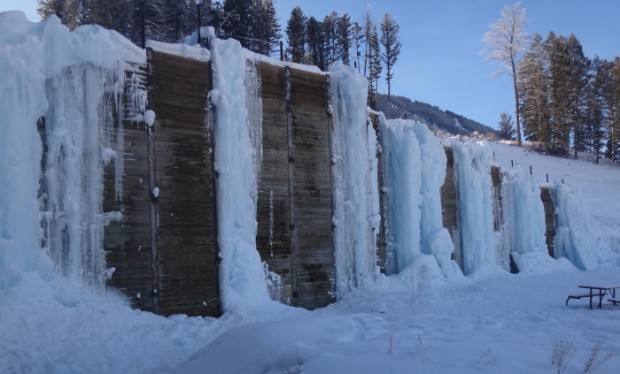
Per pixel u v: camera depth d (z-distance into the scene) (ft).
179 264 42.32
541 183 106.63
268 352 22.79
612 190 147.95
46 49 37.52
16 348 29.32
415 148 67.72
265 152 50.34
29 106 35.94
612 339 28.71
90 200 38.47
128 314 37.45
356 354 21.34
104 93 40.16
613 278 82.17
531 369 19.53
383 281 59.67
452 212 79.36
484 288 64.75
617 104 204.85
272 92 51.65
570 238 105.40
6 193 34.14
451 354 20.70
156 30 118.83
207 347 27.07
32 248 35.06
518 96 210.18
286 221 51.19
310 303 52.11
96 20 125.80
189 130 44.55
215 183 45.29
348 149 57.88
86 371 28.91
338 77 57.93
